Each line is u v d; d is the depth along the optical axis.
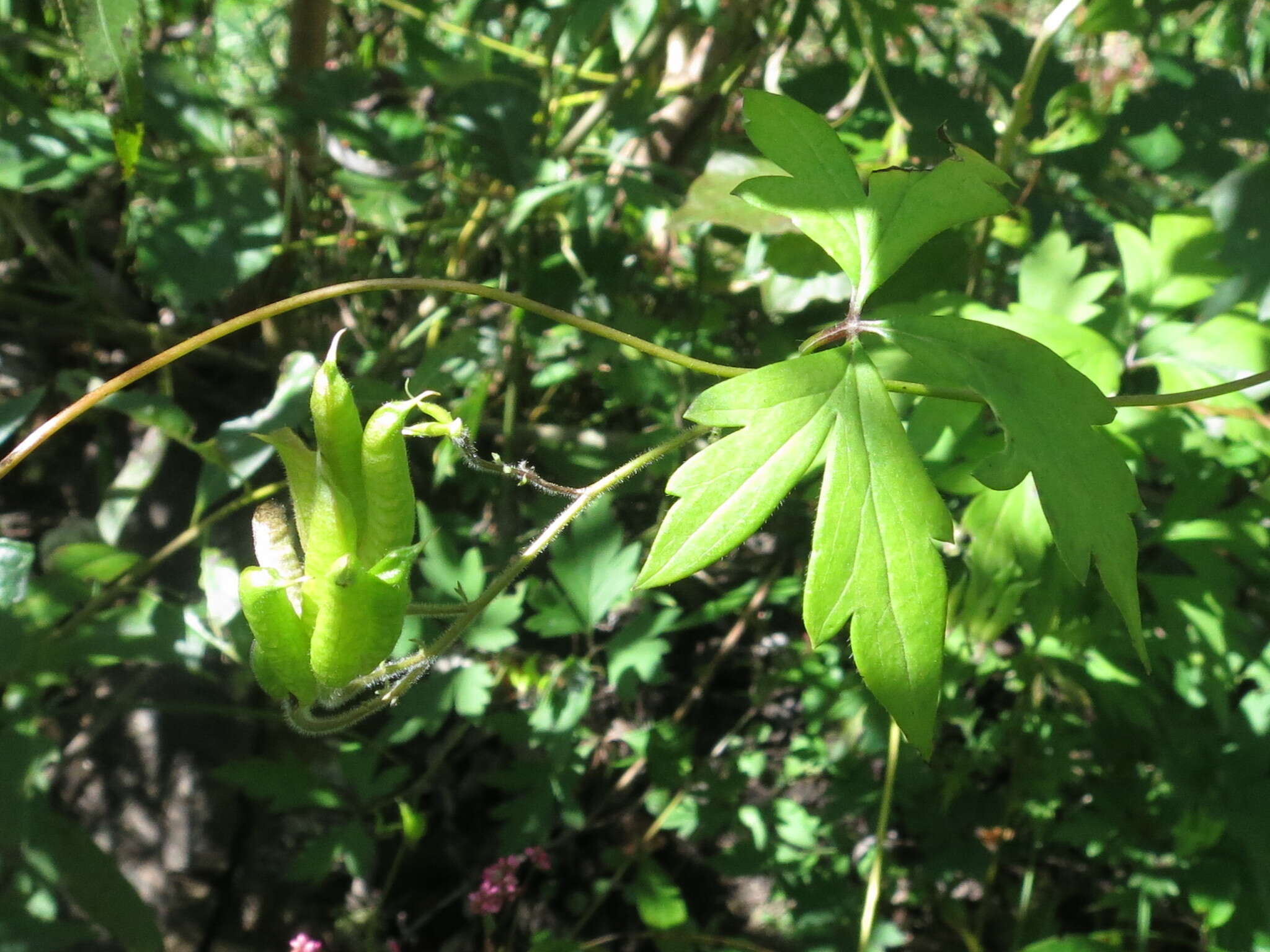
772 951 0.23
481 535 0.26
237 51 0.32
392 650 0.10
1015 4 0.38
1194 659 0.20
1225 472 0.21
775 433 0.11
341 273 0.28
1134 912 0.22
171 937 0.23
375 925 0.21
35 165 0.22
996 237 0.23
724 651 0.25
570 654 0.26
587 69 0.29
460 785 0.25
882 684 0.11
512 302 0.13
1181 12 0.27
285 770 0.21
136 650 0.19
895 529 0.11
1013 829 0.23
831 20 0.32
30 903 0.18
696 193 0.21
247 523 0.25
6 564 0.13
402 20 0.27
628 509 0.28
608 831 0.25
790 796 0.25
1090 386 0.12
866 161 0.23
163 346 0.26
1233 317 0.19
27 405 0.18
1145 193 0.30
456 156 0.26
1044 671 0.21
